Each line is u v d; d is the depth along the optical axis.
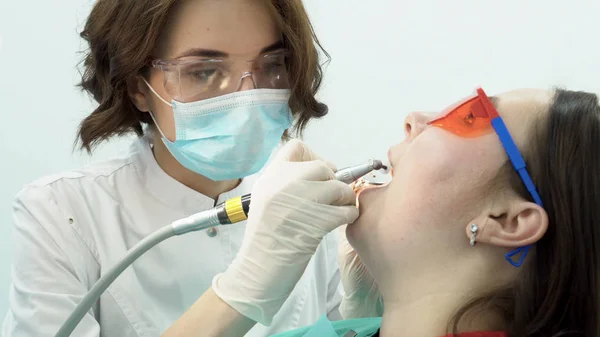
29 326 1.36
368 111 2.06
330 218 1.09
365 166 1.18
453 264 1.07
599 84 1.85
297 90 1.49
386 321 1.13
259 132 1.40
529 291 1.05
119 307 1.47
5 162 2.12
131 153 1.60
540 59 1.89
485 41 1.92
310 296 1.67
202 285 1.52
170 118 1.43
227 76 1.38
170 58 1.37
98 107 1.52
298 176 1.11
